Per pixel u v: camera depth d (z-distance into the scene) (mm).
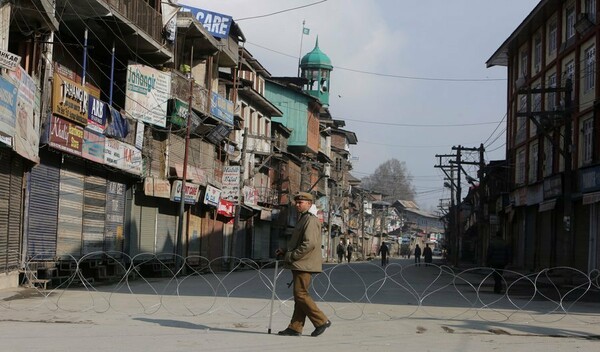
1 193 16719
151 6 27141
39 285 18578
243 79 44594
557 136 36000
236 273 33719
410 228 128125
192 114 31781
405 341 9344
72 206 22281
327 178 75250
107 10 22125
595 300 18688
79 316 11648
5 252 17141
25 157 17422
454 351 8492
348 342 9086
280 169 56562
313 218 9508
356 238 99688
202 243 36562
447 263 62594
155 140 29812
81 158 21984
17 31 18516
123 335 9273
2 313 11914
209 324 10875
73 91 20828
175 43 30906
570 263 26938
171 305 13977
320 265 9570
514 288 23688
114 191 25859
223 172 38344
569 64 35344
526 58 44812
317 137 65250
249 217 47562
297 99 60062
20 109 16750
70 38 23891
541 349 8812
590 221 30547
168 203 31766
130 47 26609
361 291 19703
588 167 30234
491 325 11633
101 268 23844
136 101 26875
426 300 16812
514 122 46594
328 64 76812
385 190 129500
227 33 36062
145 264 28516
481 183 47562
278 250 9984
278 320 11719
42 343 8414
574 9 35250
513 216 44875
